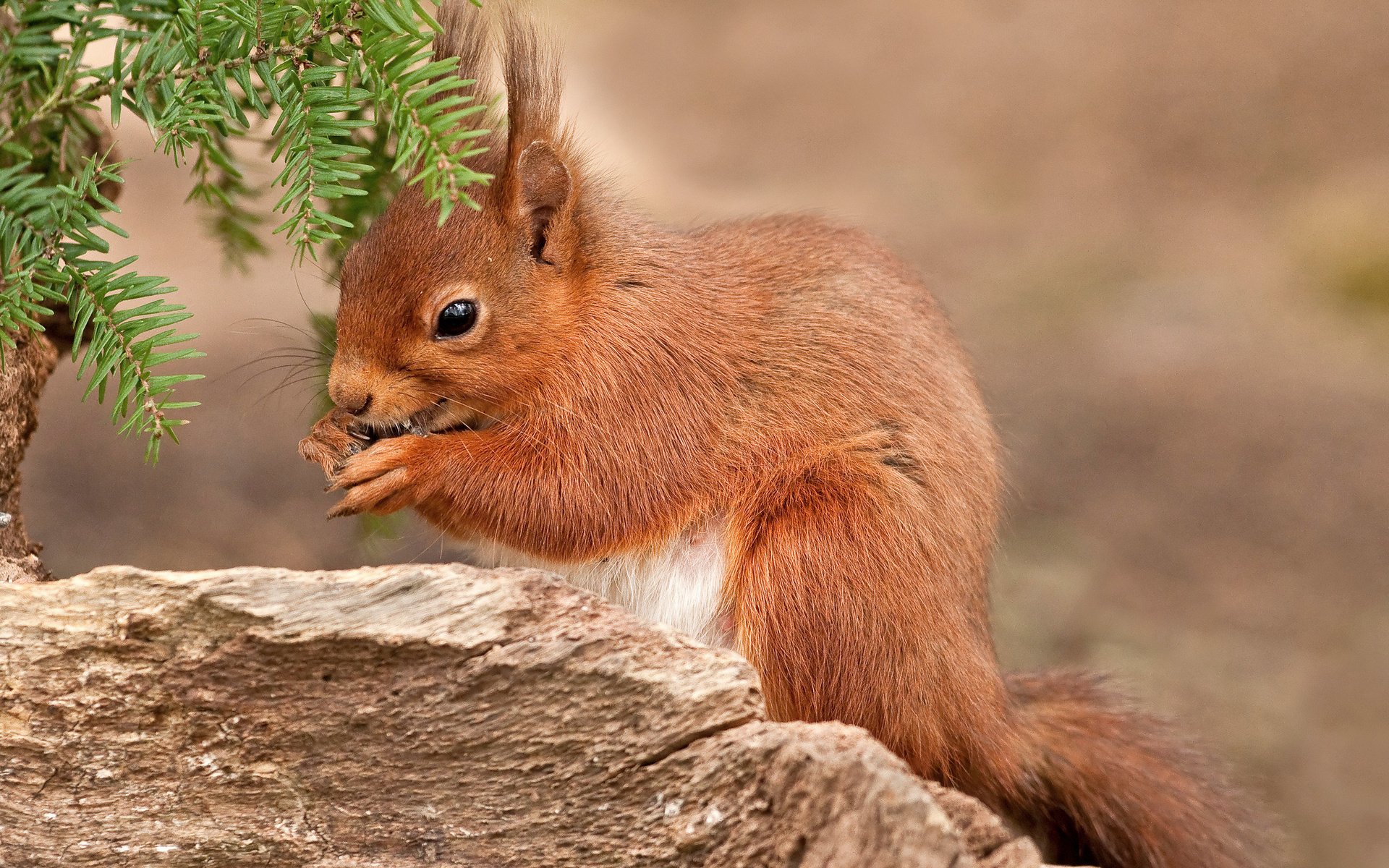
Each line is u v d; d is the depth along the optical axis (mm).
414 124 3061
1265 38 6977
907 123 6238
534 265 3113
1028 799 3148
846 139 6039
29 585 3033
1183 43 7004
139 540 3299
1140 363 4480
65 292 3096
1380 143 6043
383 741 3033
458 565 3037
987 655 3123
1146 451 3975
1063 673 3178
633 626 3033
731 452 3119
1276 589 3422
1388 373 4504
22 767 3033
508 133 3119
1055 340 4605
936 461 3119
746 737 3025
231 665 3031
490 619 3031
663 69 6438
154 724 3033
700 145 5727
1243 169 5973
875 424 3121
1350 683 3340
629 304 3121
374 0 3064
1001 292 4902
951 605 3109
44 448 3346
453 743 3033
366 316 3102
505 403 3115
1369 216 5387
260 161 3189
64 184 3107
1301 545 3594
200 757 3035
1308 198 5699
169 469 3346
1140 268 5203
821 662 3096
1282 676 3338
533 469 3111
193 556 3295
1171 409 4176
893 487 3109
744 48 6828
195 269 3584
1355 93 6434
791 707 3098
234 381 3377
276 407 3381
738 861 3023
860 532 3102
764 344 3125
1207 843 3154
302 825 3037
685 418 3119
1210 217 5602
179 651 3031
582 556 3119
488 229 3107
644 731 3029
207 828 3037
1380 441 4023
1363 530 3654
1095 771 3156
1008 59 6918
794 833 3020
